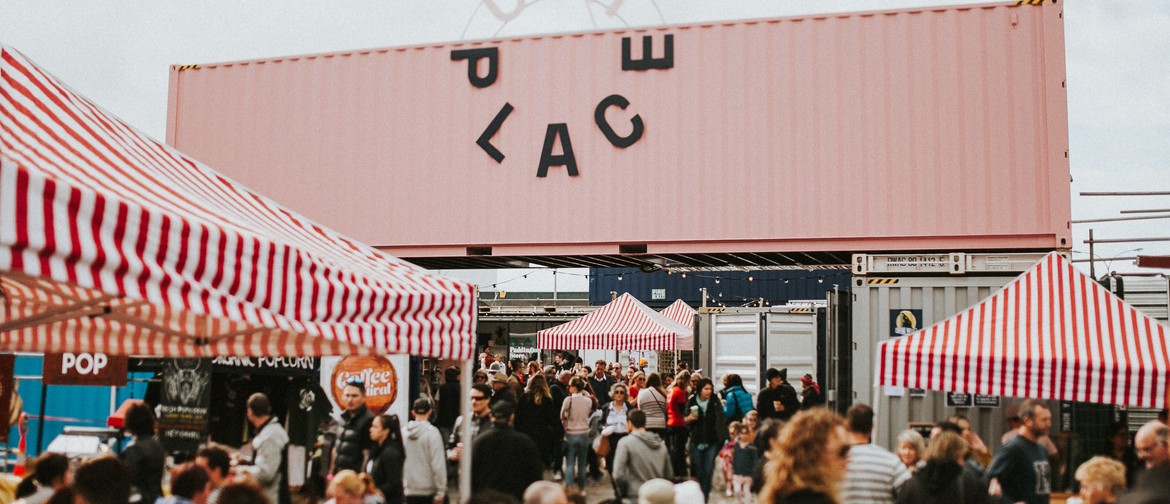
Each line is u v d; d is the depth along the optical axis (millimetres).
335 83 14312
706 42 13070
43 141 4918
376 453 7633
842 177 12531
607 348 21922
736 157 12859
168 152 5879
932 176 12281
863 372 10914
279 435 7738
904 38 12492
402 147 13992
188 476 4988
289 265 4977
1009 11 12227
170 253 4277
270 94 14539
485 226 13602
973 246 12117
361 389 8109
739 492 10812
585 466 13320
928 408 10609
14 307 6379
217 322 6926
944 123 12297
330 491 6012
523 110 13586
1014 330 8141
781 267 16578
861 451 5855
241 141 14586
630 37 13305
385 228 13969
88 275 3887
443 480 8227
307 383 9797
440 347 6254
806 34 12773
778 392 14188
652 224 13047
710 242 12883
